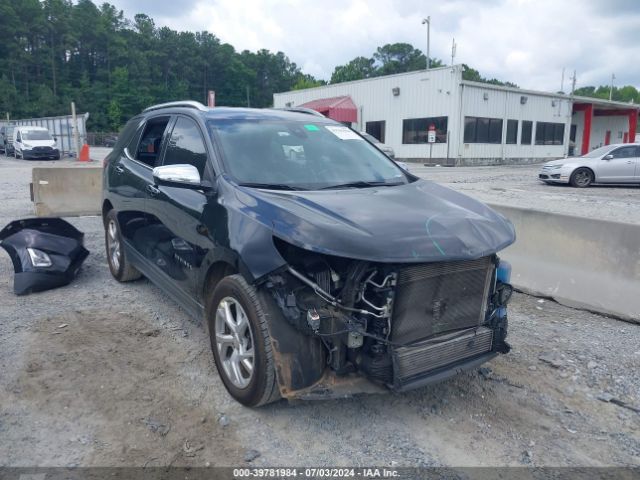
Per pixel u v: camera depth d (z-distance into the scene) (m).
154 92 107.00
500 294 3.64
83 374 4.00
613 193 16.17
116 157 6.02
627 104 43.16
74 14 113.06
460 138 31.38
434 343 3.30
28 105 95.69
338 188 4.03
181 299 4.41
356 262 3.14
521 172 25.80
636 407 3.76
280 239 3.28
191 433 3.30
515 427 3.49
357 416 3.55
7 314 5.16
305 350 3.23
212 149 4.16
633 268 5.30
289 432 3.34
